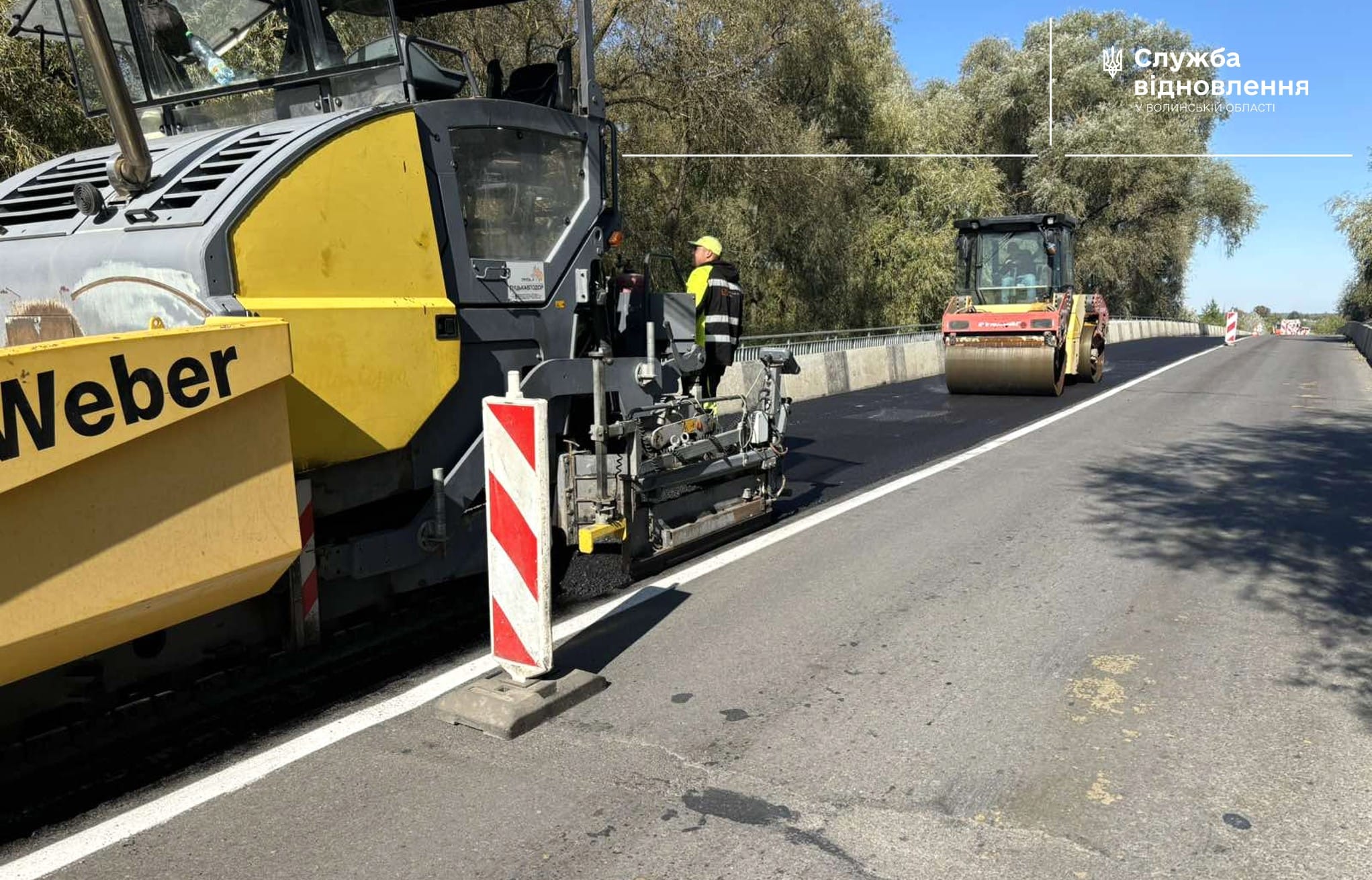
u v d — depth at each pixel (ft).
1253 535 21.09
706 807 9.97
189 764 10.85
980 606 16.37
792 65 76.02
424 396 13.78
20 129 30.89
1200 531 21.36
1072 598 16.80
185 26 15.29
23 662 9.25
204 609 10.91
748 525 21.47
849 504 24.07
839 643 14.67
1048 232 50.06
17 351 8.73
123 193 12.82
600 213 17.62
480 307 15.23
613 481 17.01
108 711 11.70
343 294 12.85
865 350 55.52
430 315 13.80
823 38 74.23
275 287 12.02
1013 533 21.27
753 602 16.60
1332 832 9.52
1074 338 52.75
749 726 11.85
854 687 13.03
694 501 19.56
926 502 24.30
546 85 17.58
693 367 21.12
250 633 12.66
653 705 12.46
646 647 14.53
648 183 67.46
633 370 18.26
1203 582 17.69
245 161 12.41
